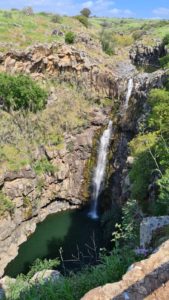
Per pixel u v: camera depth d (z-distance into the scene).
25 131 45.03
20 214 40.09
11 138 43.28
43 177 44.16
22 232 40.16
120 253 11.30
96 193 50.34
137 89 49.75
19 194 40.16
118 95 53.31
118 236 15.14
